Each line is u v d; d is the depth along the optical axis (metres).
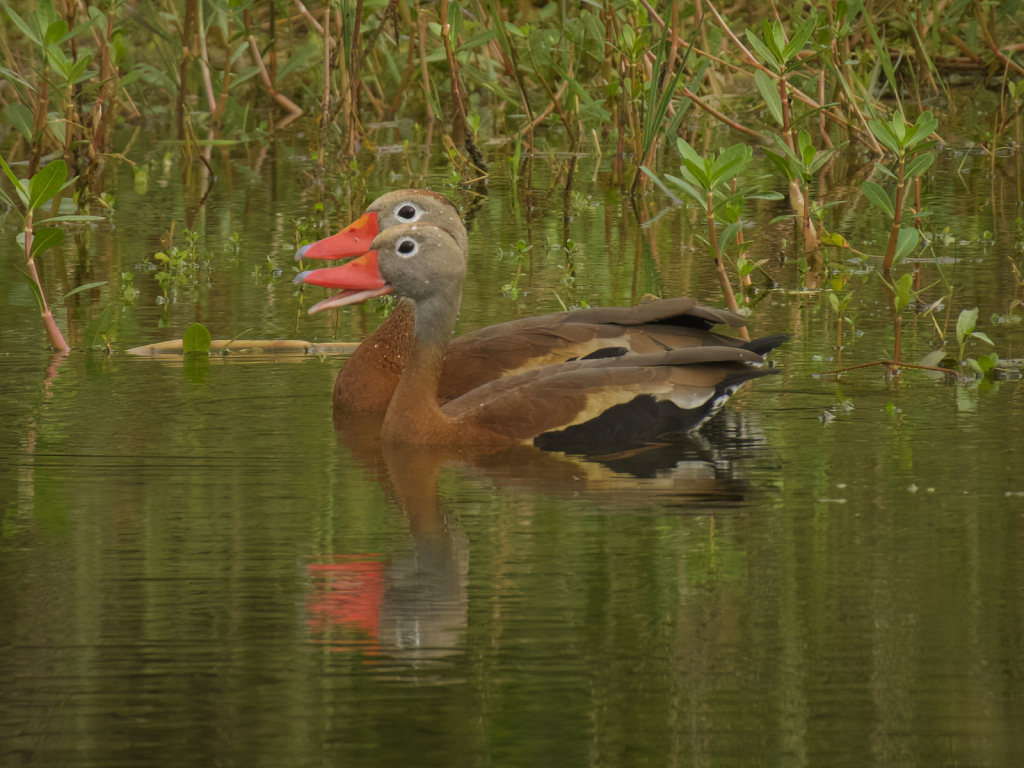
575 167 26.09
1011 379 12.80
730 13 29.53
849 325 14.96
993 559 8.22
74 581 8.09
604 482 9.96
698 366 11.34
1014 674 6.77
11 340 14.63
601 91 28.17
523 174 25.61
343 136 26.81
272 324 15.50
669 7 25.66
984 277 17.02
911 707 6.50
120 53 25.33
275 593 7.89
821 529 8.82
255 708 6.58
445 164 26.08
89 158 23.89
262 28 29.73
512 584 7.98
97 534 8.89
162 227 21.12
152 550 8.59
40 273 18.17
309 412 12.17
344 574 8.17
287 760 6.13
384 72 31.42
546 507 9.39
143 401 12.37
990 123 27.86
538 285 17.08
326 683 6.82
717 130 28.33
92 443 11.05
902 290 13.19
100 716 6.51
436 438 11.03
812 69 26.86
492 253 19.19
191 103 28.95
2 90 28.52
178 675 6.89
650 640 7.21
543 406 11.12
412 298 11.45
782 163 17.89
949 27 29.42
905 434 11.02
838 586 7.88
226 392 12.75
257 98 31.81
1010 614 7.44
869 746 6.18
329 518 9.20
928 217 20.83
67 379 13.12
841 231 20.17
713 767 6.04
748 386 12.64
